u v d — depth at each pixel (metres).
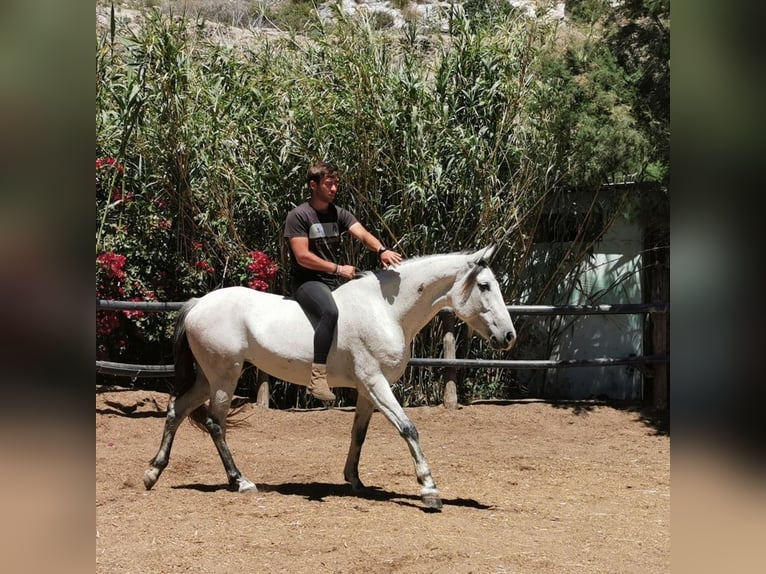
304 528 4.91
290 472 6.80
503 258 9.76
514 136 9.48
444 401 9.59
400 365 5.60
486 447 8.11
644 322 10.16
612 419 9.29
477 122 9.55
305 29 10.31
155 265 9.69
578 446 8.24
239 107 9.61
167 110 8.98
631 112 9.08
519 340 10.17
